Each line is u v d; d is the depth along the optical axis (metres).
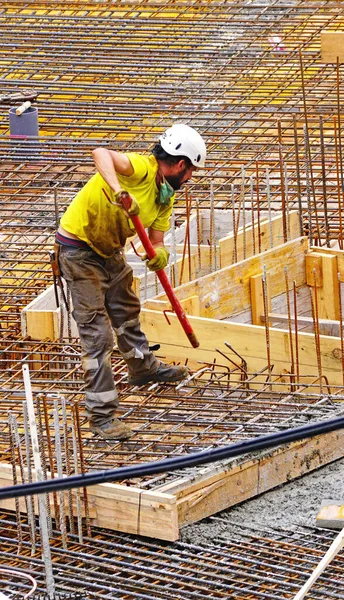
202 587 15.80
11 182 31.02
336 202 28.12
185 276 25.48
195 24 39.03
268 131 35.28
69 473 17.36
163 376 19.89
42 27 39.03
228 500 17.89
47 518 17.09
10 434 17.53
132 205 16.84
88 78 37.31
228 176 29.62
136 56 37.03
